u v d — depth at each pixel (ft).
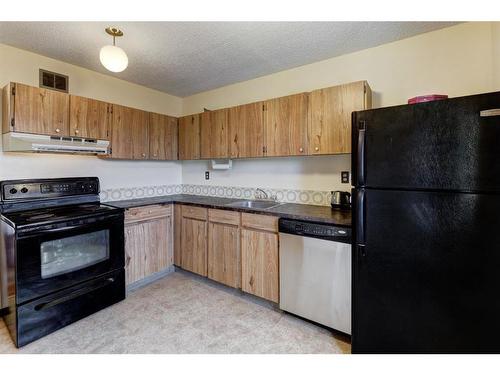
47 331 6.15
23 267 5.79
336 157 7.97
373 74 7.36
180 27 6.25
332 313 6.11
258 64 8.50
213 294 8.33
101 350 5.66
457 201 4.18
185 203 9.55
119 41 6.95
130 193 10.30
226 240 8.38
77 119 7.74
